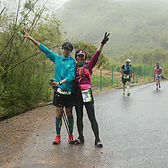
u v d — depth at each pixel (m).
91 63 4.75
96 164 3.92
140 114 7.59
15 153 4.44
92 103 4.80
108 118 7.15
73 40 9.96
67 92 4.75
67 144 4.91
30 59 8.06
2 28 7.41
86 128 6.08
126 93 13.36
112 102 10.12
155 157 4.16
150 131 5.70
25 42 8.12
